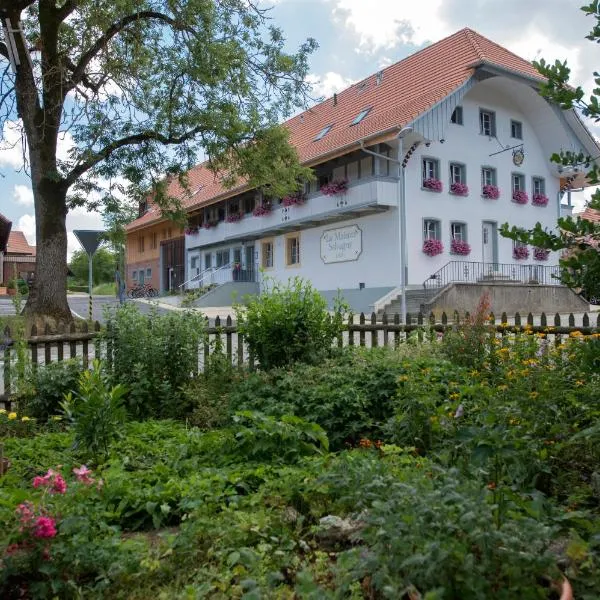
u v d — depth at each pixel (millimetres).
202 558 3041
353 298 27641
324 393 5535
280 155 20109
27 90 16438
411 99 27266
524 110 30422
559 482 3611
